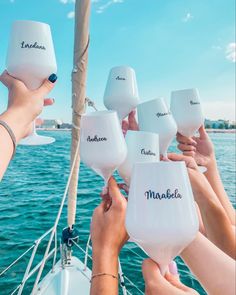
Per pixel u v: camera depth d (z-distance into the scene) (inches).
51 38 43.9
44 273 199.6
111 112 46.1
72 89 71.6
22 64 40.9
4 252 240.5
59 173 613.0
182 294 30.3
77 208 353.7
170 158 54.2
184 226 30.2
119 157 42.4
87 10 68.1
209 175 60.5
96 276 35.3
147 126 54.7
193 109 61.1
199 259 35.3
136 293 176.6
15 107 38.0
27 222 324.2
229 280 33.3
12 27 42.7
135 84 57.3
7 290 183.5
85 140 43.0
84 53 69.7
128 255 219.0
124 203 38.5
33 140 56.5
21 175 591.8
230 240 45.4
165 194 30.6
